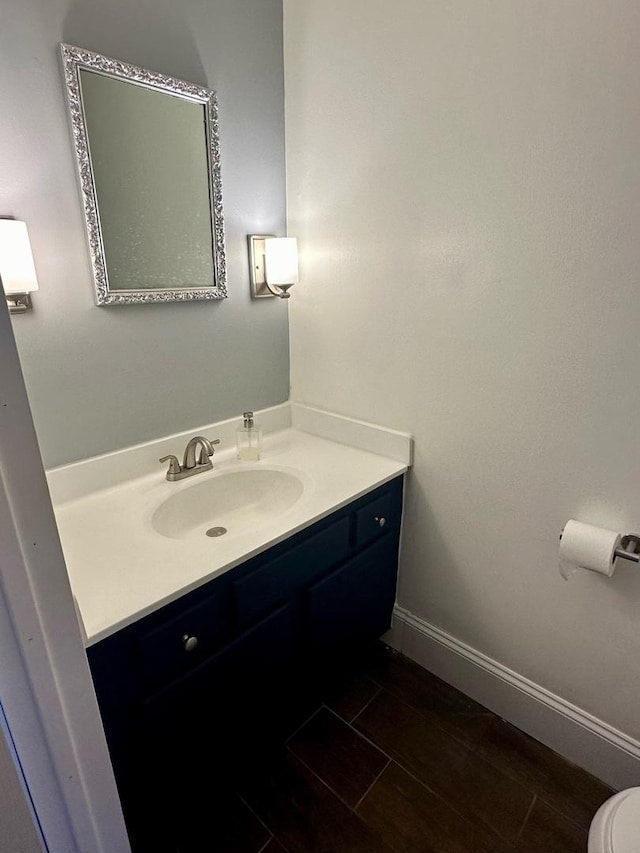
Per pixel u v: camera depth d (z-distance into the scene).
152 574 1.07
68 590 0.52
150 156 1.30
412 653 1.81
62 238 1.21
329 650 1.54
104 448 1.42
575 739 1.44
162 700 1.06
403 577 1.78
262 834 1.26
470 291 1.34
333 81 1.45
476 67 1.18
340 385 1.74
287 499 1.54
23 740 0.51
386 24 1.30
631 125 1.01
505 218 1.23
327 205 1.59
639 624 1.26
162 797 1.16
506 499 1.43
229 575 1.14
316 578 1.40
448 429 1.50
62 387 1.29
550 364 1.25
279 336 1.81
